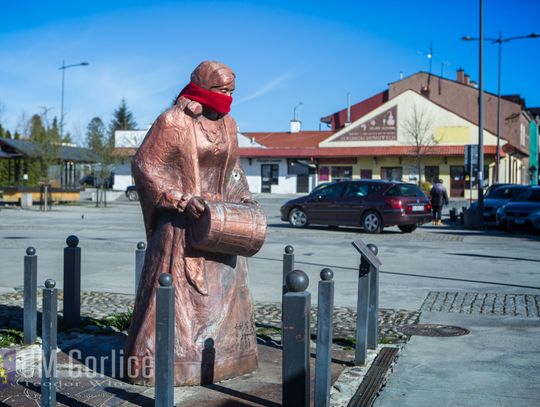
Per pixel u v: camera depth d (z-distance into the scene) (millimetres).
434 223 24438
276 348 5945
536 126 77625
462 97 57250
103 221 23359
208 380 4695
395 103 49844
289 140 58969
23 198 33219
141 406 4316
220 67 4691
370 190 19641
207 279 4734
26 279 5965
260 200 44344
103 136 39625
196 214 4500
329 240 16906
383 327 6945
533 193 21500
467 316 7527
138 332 4754
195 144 4672
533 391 4859
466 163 22297
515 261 12695
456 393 4793
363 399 4590
